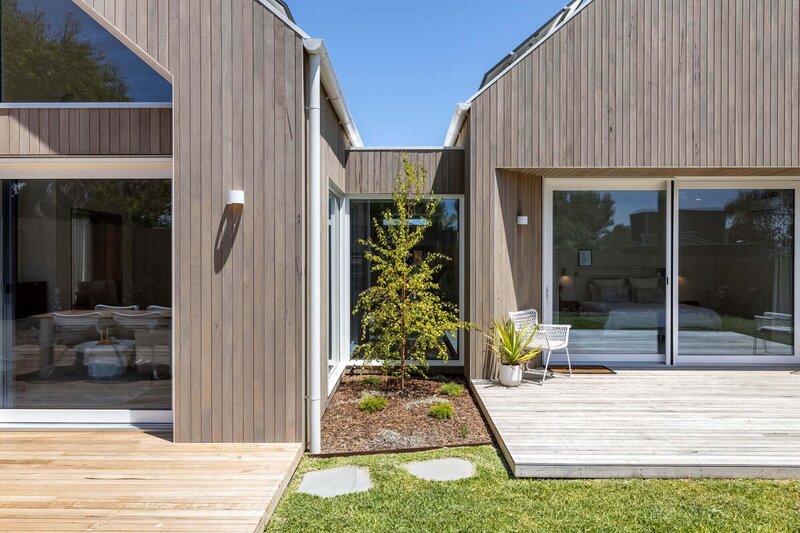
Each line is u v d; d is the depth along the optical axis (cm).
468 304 587
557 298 634
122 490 297
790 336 630
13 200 420
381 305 552
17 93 425
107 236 417
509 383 526
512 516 282
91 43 422
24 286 423
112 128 397
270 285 374
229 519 265
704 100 547
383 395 530
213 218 374
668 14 547
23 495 292
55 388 421
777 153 547
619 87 548
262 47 372
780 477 328
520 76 552
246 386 375
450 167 634
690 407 453
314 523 275
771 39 548
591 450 352
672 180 617
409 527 271
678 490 313
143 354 417
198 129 372
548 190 626
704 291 627
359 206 652
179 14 372
